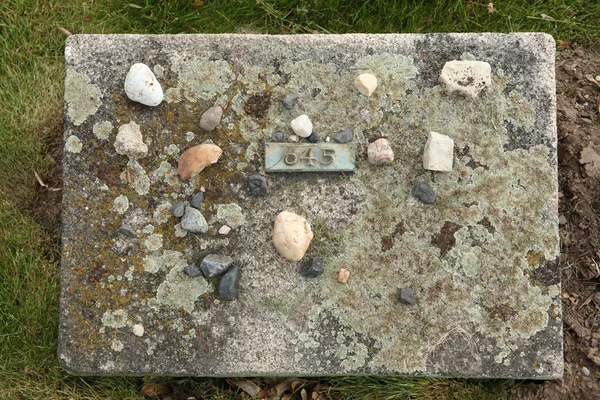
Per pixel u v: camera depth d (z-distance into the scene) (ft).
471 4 5.01
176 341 4.27
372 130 4.33
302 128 4.27
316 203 4.31
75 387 4.54
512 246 4.30
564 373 4.60
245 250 4.30
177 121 4.32
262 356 4.27
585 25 5.03
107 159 4.31
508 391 4.58
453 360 4.27
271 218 4.30
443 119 4.33
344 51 4.36
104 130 4.31
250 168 4.31
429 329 4.28
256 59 4.35
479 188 4.31
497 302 4.29
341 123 4.33
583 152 4.74
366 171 4.32
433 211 4.31
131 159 4.31
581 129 4.82
